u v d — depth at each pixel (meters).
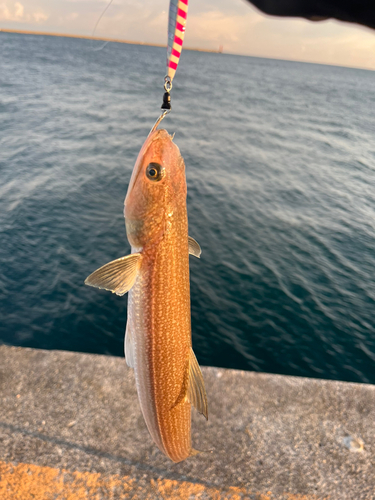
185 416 0.22
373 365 0.95
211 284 1.21
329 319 1.10
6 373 0.38
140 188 0.19
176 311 0.19
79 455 0.32
